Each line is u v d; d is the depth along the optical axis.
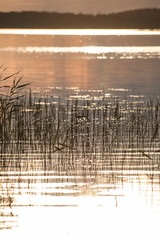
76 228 32.19
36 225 32.50
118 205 36.75
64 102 80.06
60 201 37.69
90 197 38.47
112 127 62.00
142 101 82.50
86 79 115.81
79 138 59.66
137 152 53.69
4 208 35.97
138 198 38.25
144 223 33.28
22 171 46.59
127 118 66.00
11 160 50.47
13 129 56.06
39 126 59.00
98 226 32.75
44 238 30.59
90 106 75.94
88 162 49.88
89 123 61.59
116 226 32.66
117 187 41.47
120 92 95.62
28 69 133.25
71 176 44.97
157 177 44.53
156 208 36.06
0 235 31.16
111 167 48.03
